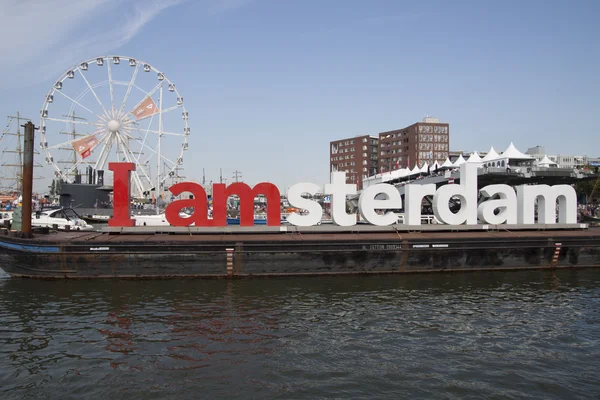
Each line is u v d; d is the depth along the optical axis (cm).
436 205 2745
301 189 2620
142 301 1878
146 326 1563
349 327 1568
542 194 2856
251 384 1126
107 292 2022
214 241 2312
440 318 1678
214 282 2236
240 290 2077
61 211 4494
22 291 2031
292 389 1098
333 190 2670
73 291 2039
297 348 1369
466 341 1440
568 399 1061
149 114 5859
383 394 1076
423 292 2070
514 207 2794
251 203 2598
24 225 2395
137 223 4203
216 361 1266
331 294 2020
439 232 2719
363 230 2647
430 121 14362
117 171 2506
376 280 2314
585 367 1246
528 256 2595
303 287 2147
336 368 1225
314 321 1631
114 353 1320
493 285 2219
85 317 1661
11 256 2280
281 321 1628
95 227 4591
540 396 1075
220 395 1070
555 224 2822
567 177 4850
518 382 1146
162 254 2291
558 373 1204
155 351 1338
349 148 15925
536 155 11500
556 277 2411
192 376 1170
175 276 2309
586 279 2364
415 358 1298
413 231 2725
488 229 2759
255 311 1748
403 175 9169
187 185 2544
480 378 1167
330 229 2627
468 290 2114
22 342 1404
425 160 13962
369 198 2662
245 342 1416
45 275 2269
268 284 2203
